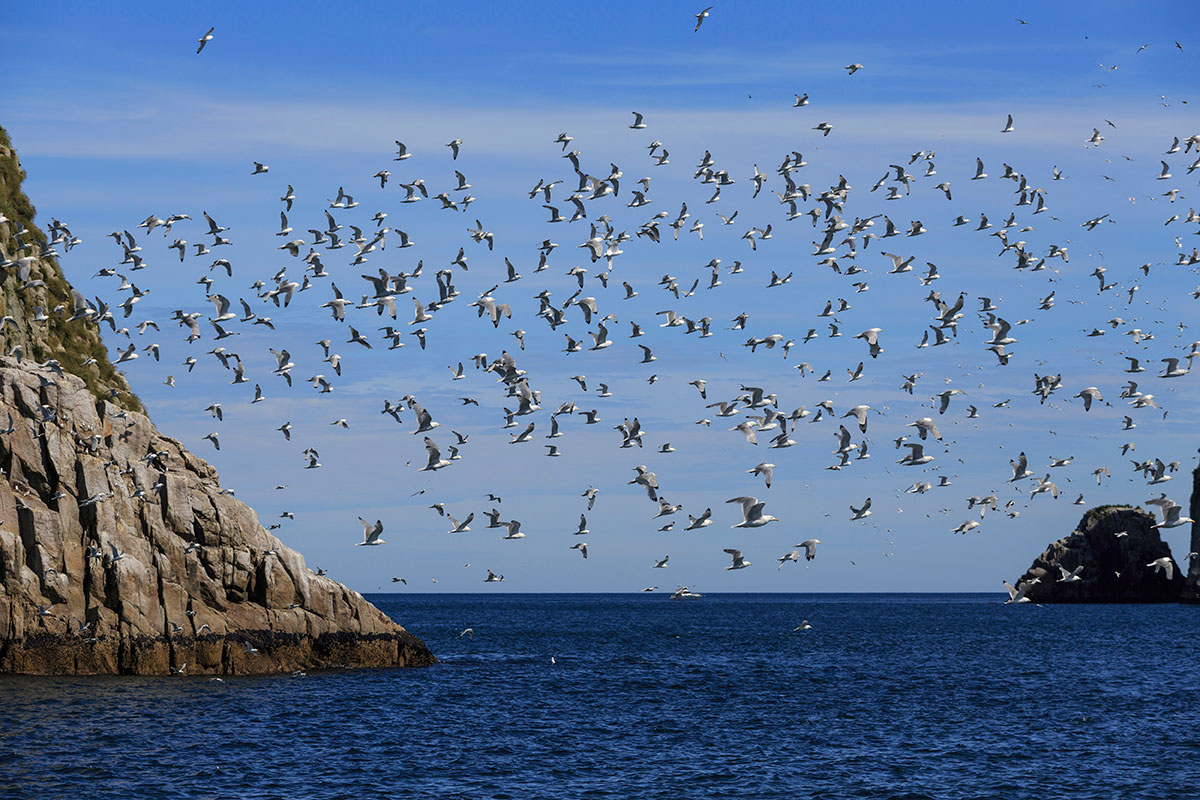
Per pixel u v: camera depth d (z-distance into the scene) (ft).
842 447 192.13
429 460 190.08
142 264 226.58
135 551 242.78
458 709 227.40
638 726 212.64
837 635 512.63
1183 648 409.49
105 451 246.68
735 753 186.19
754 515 157.99
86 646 231.71
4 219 239.09
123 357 223.10
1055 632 520.01
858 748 191.01
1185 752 187.73
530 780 165.27
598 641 462.19
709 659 364.38
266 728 196.65
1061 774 170.91
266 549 265.95
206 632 248.32
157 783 156.25
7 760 164.04
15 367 241.14
